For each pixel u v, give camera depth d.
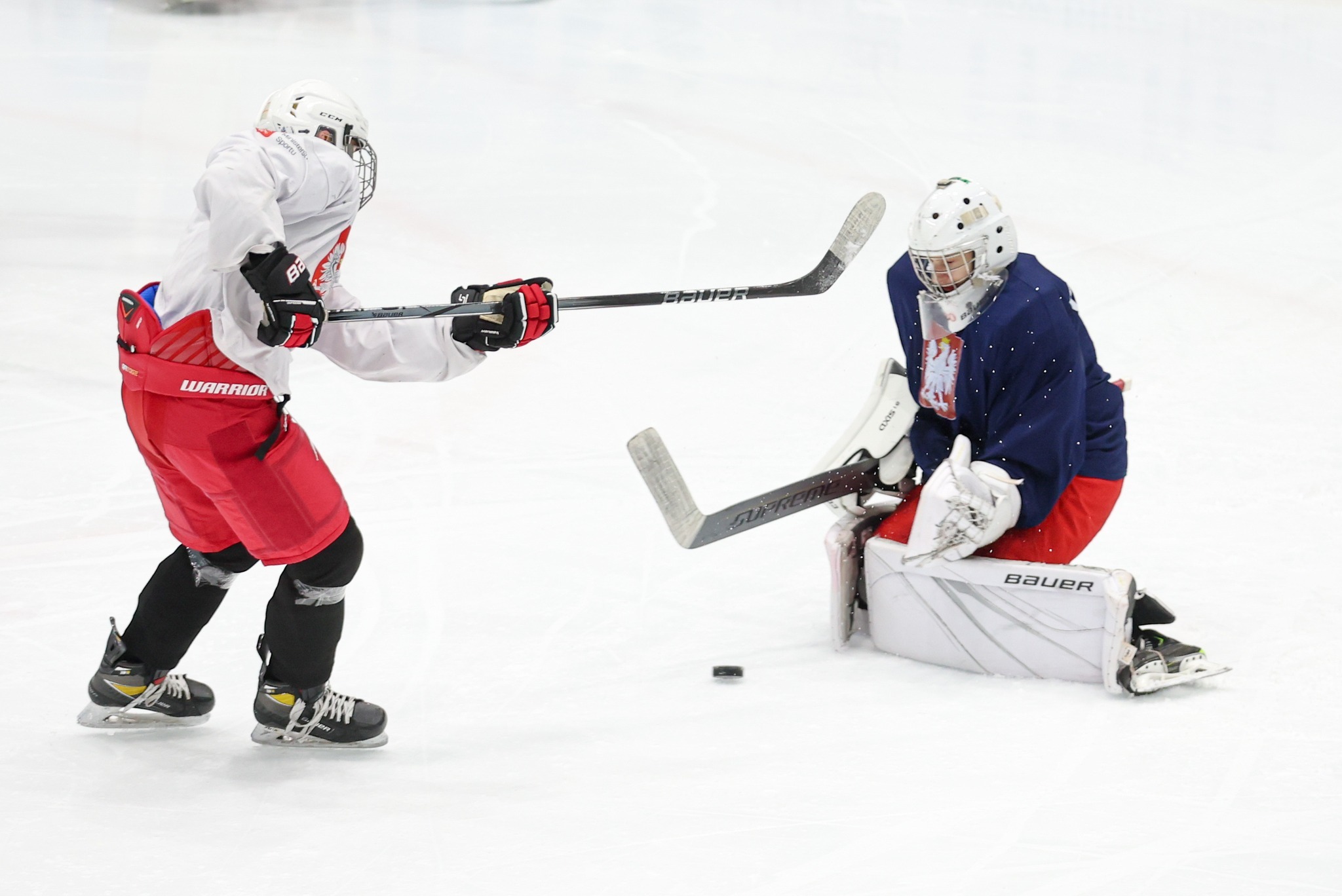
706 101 43.91
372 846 9.20
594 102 43.25
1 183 32.66
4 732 11.09
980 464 12.18
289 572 10.46
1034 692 11.85
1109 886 8.53
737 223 32.62
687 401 22.06
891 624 12.82
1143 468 18.66
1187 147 40.78
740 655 13.02
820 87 46.00
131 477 18.11
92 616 13.75
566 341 24.91
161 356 9.74
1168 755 10.47
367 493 17.91
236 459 9.94
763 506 12.69
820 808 9.73
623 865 8.90
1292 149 40.97
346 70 45.44
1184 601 13.89
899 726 11.20
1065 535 12.62
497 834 9.39
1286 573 14.70
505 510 17.31
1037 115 43.72
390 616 14.08
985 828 9.34
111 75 42.72
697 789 10.11
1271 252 31.33
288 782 10.31
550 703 11.95
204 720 11.48
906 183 36.50
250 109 40.47
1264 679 11.97
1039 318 11.92
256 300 9.76
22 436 19.50
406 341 11.17
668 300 12.22
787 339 25.38
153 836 9.32
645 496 17.89
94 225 30.08
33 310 25.08
